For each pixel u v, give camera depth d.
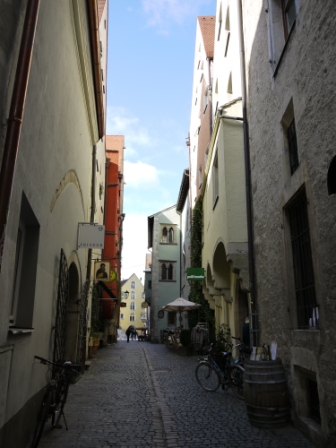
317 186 5.01
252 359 6.54
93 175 13.84
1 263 3.34
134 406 7.50
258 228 8.04
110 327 31.31
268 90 7.46
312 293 5.54
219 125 11.59
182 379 10.88
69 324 10.59
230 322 13.73
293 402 5.92
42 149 5.21
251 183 8.68
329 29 4.71
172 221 38.53
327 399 4.70
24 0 4.05
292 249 6.32
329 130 4.70
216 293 15.70
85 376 11.36
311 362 5.18
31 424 5.11
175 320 36.31
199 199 18.41
